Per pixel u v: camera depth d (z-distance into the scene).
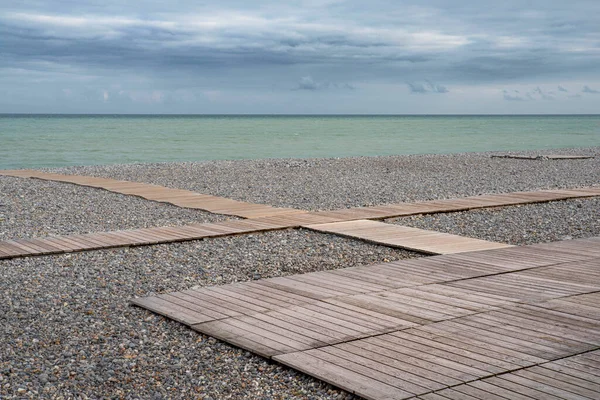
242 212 13.17
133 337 5.79
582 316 5.91
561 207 13.85
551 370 4.63
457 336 5.39
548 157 29.14
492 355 4.94
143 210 13.73
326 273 7.88
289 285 7.30
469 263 8.31
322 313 6.15
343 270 8.04
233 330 5.73
